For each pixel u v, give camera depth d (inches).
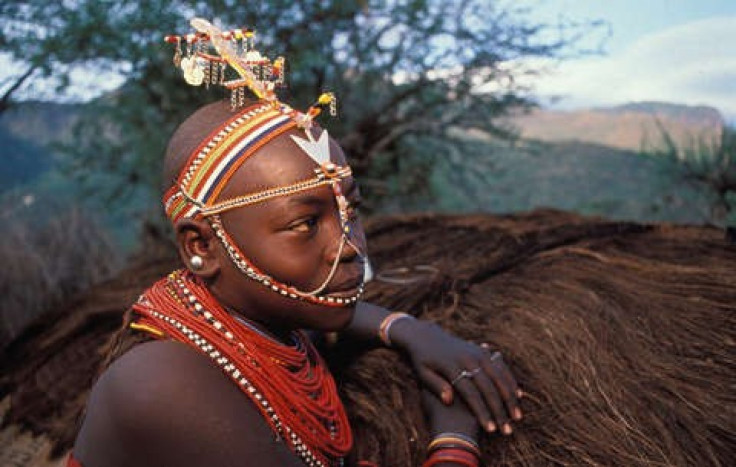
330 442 56.2
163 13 186.7
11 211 262.2
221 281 50.3
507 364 72.1
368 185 247.9
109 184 249.0
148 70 205.9
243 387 50.0
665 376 68.2
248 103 50.4
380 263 110.0
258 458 47.3
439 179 303.9
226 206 47.0
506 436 62.5
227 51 50.0
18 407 96.3
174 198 49.7
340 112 227.5
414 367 65.1
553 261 97.3
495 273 95.4
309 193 46.9
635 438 60.6
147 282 128.3
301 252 47.6
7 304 201.9
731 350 71.4
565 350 72.7
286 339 56.6
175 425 45.3
